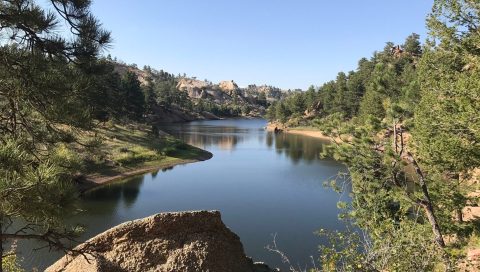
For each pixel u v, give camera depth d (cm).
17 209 493
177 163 5616
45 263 1859
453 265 803
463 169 1446
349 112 10100
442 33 1455
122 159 5009
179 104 19025
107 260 684
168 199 3584
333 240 843
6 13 709
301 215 2998
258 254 2205
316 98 13625
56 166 538
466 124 1230
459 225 1422
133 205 3350
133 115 9131
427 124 1362
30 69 720
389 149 1276
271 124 14488
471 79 1266
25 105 727
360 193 1309
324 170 5062
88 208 3209
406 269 718
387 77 1474
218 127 13888
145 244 703
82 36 788
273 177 4597
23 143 621
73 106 741
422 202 1265
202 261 697
